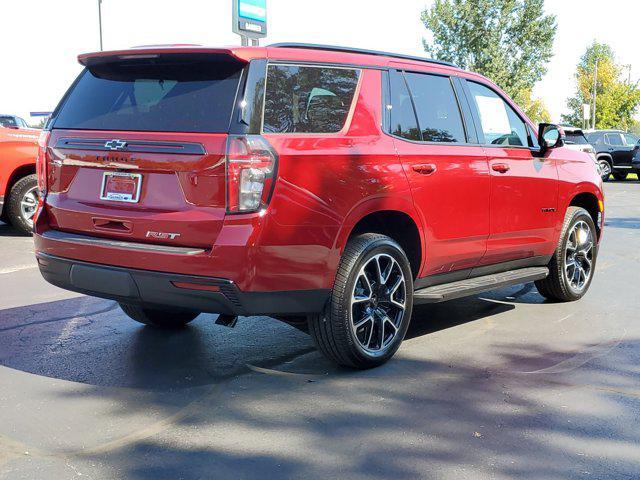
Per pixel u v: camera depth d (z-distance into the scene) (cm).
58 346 469
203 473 292
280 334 507
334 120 406
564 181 589
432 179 453
